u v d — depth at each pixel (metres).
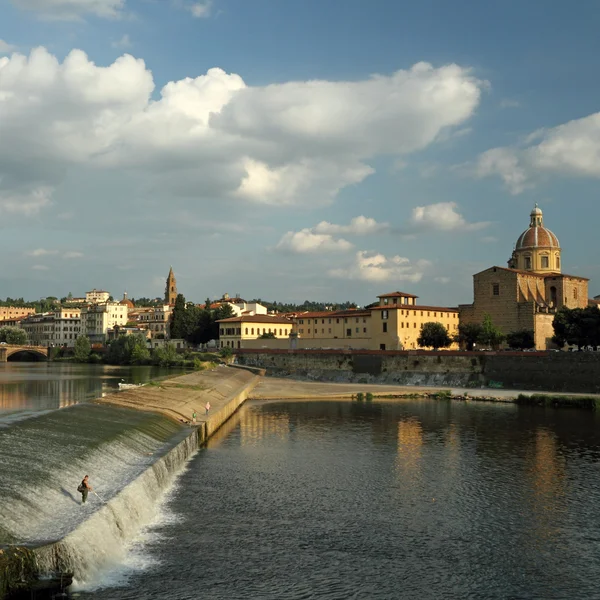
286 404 133.00
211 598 38.31
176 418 87.81
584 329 162.88
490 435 92.06
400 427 99.69
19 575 34.09
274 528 50.44
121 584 39.66
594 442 86.56
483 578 42.09
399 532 50.16
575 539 49.09
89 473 52.88
